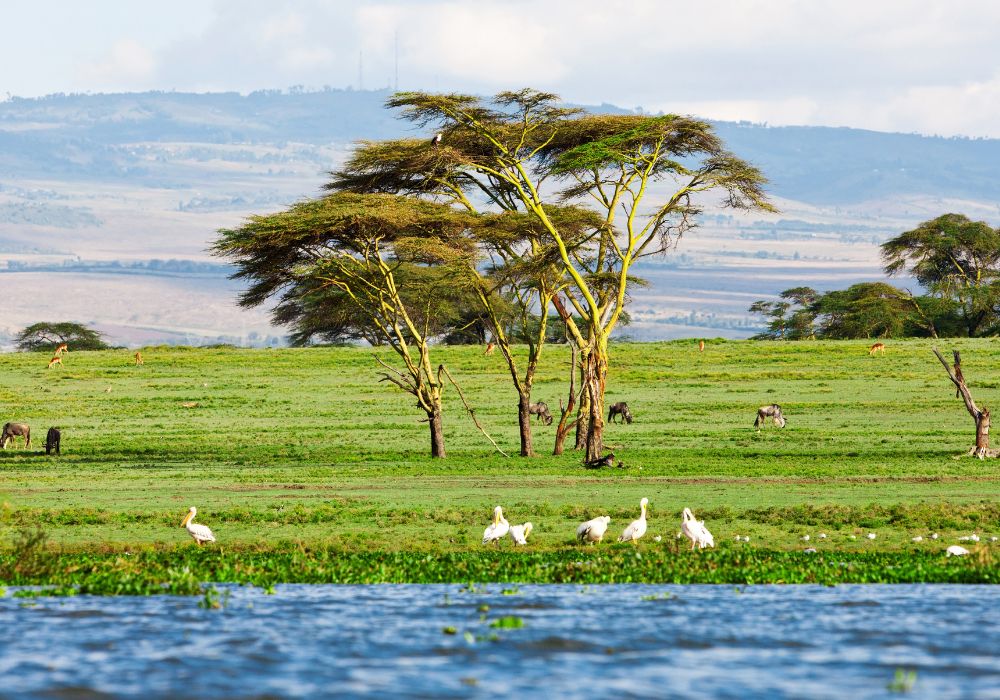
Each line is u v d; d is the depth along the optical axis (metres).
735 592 60.25
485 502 100.38
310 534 86.00
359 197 137.00
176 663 43.00
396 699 38.16
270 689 39.41
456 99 137.88
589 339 137.00
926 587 62.34
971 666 42.94
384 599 57.97
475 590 61.19
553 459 138.00
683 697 38.59
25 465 138.12
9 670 41.84
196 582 62.03
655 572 66.75
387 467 130.00
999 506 93.62
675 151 140.50
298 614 53.16
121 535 85.50
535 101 139.00
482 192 151.25
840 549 78.62
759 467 124.12
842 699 38.41
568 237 136.75
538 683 40.34
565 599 57.69
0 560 69.25
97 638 47.38
